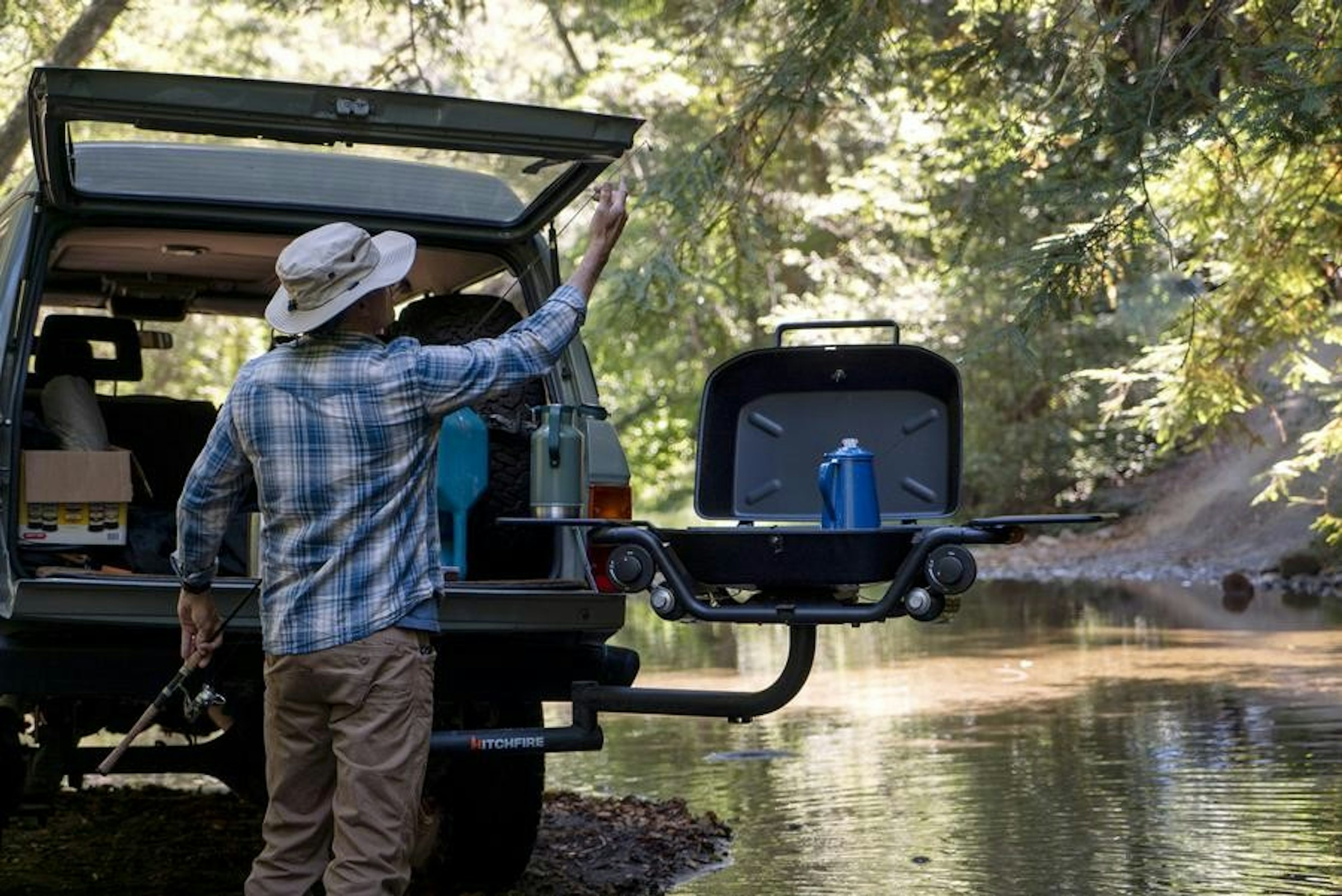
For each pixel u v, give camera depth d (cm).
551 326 486
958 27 1189
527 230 641
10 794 602
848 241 2538
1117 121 821
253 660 561
